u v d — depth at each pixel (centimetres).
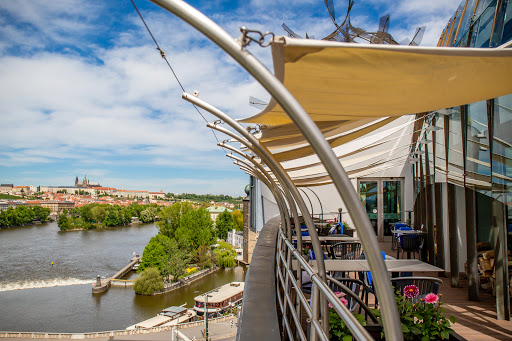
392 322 107
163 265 6200
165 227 7544
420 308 312
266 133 382
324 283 189
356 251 637
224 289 5675
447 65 179
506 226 463
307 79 197
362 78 196
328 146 117
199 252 7225
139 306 5309
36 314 4897
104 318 4809
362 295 443
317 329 184
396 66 178
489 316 462
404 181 1399
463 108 598
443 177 748
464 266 736
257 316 297
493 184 492
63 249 9850
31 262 8088
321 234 1041
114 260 8444
